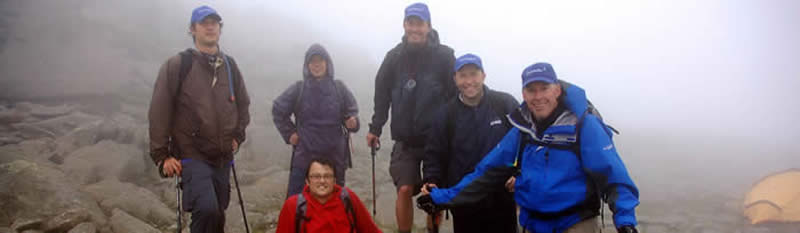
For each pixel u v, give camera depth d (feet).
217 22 14.11
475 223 13.65
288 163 28.96
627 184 9.75
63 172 21.07
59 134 26.68
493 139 13.32
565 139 10.44
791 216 23.58
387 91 17.20
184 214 20.62
